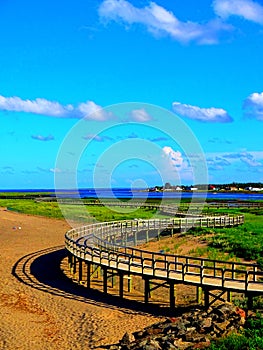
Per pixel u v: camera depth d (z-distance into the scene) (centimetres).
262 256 3581
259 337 1611
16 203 9581
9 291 2584
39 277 2956
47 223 6034
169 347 1544
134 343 1647
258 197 15288
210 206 8369
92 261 2694
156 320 2094
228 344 1566
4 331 1953
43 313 2202
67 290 2645
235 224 5656
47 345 1802
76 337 1884
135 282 2889
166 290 2666
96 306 2322
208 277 2211
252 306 2075
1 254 3719
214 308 1927
